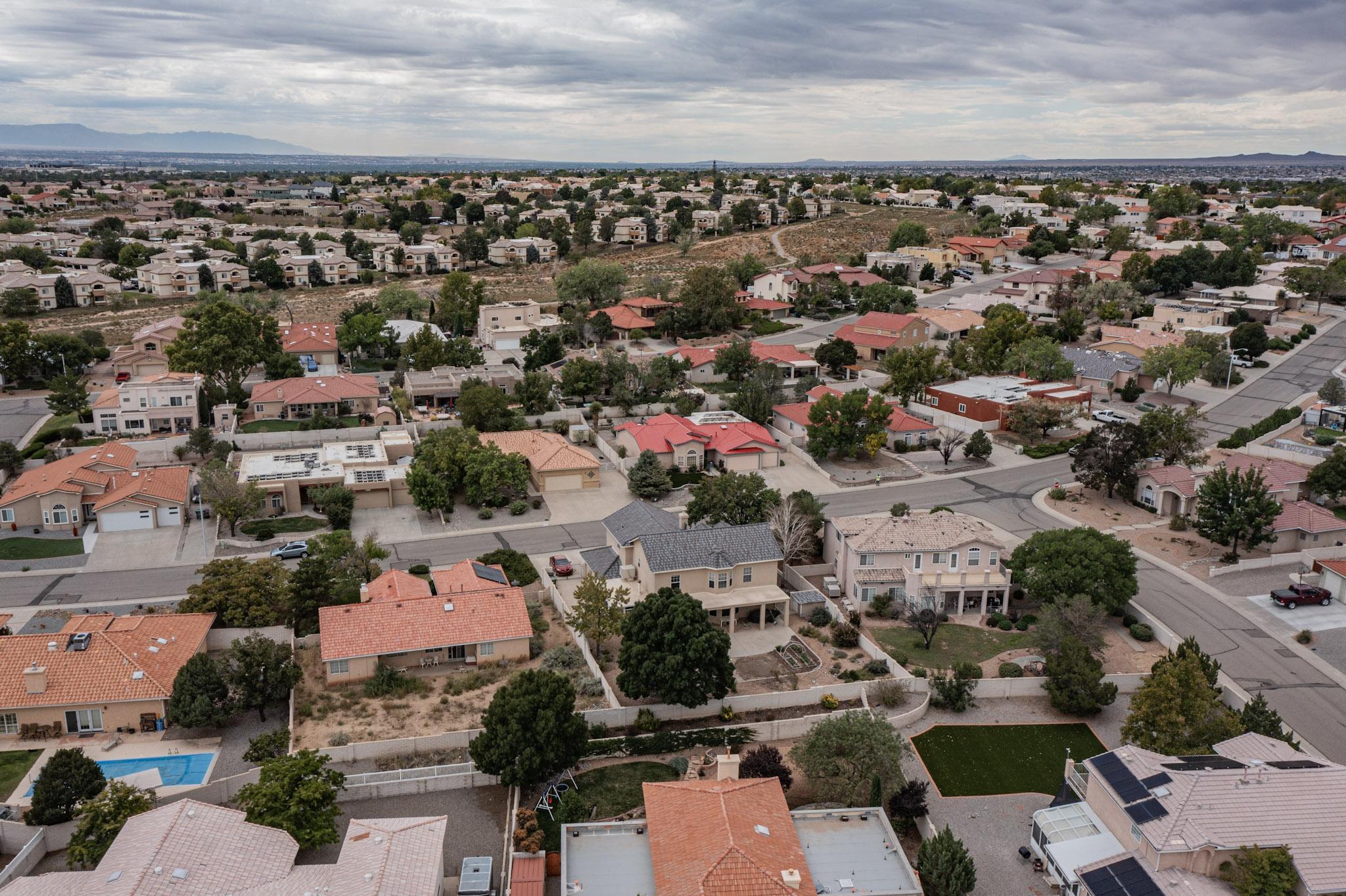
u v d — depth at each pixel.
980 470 101.62
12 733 54.19
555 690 50.31
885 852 44.25
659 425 106.19
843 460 105.25
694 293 161.00
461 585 67.81
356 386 117.06
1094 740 56.19
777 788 46.34
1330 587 72.38
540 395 116.62
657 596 58.81
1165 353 123.75
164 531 84.81
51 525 84.38
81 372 132.75
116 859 39.56
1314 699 59.16
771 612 69.94
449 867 44.28
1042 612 64.31
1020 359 128.50
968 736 56.41
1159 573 76.69
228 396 115.56
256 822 43.38
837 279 184.12
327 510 86.69
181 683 54.38
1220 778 43.31
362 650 59.84
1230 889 39.75
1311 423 111.56
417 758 52.62
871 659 64.06
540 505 93.06
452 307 164.50
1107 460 89.75
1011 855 46.41
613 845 44.31
